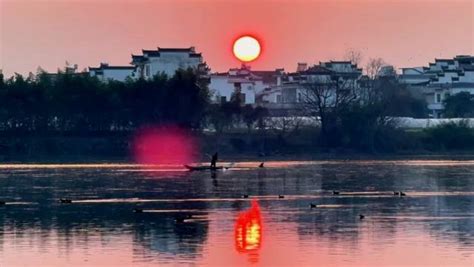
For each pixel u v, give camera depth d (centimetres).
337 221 13425
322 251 11381
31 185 18575
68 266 10756
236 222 13338
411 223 13200
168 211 14488
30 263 10900
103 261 10950
